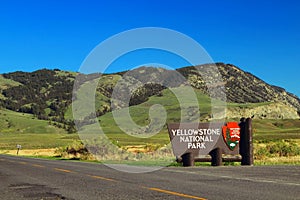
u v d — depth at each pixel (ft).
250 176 48.70
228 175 50.39
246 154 72.33
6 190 38.78
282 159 85.87
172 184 40.96
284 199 30.45
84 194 34.88
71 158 115.24
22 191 37.83
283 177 47.06
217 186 38.75
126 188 38.32
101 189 37.96
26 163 83.46
